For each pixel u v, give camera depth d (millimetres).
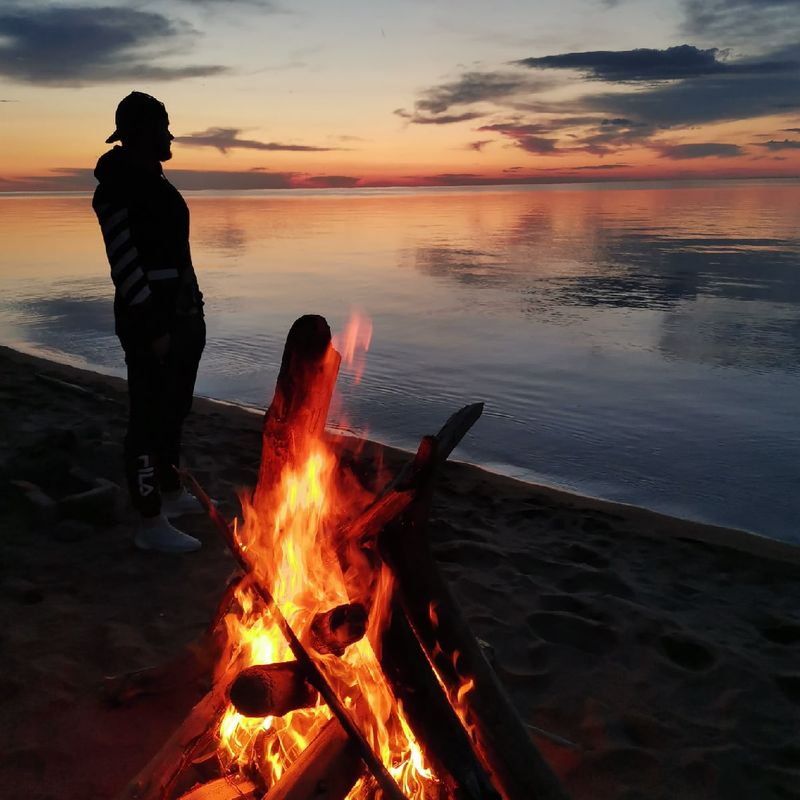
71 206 114750
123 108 3436
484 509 5043
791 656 3283
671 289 16969
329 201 155500
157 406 3725
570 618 3420
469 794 1632
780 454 6652
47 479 4742
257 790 1934
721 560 4344
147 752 2367
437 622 1776
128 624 3158
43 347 10750
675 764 2518
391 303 15266
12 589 3412
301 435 2023
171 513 4355
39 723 2486
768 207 75188
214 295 16203
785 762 2582
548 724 2719
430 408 7895
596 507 5191
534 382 9055
